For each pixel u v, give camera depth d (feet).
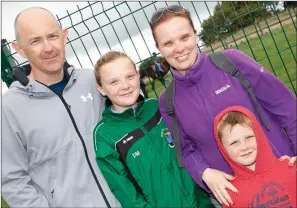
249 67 9.00
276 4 16.79
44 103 9.57
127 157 9.34
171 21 9.05
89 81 10.38
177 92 9.59
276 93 9.05
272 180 8.61
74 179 9.34
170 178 9.33
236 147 8.71
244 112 8.75
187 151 9.81
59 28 9.65
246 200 8.70
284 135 9.37
